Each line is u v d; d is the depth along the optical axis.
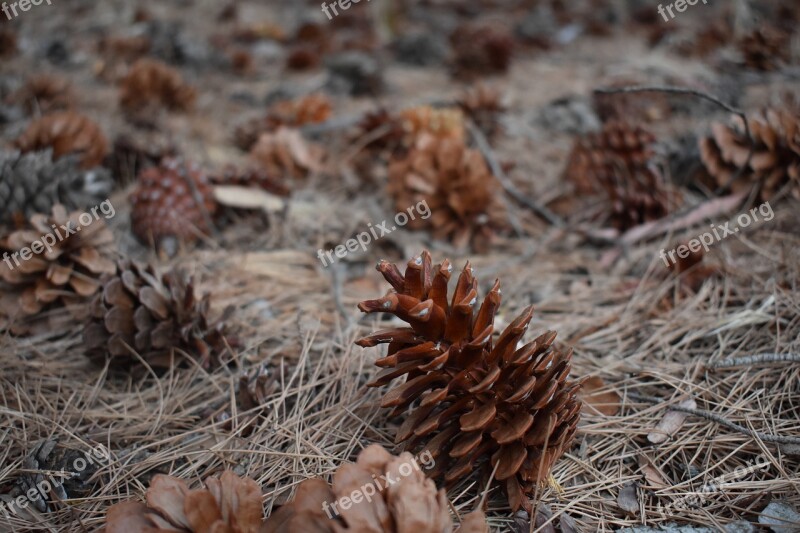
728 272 1.10
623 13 2.26
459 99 1.39
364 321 1.08
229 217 1.22
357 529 0.79
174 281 1.05
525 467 0.94
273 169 1.29
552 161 1.34
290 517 0.91
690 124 1.38
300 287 1.13
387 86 1.58
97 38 1.82
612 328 1.07
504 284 1.13
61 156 1.21
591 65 1.69
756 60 1.52
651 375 1.03
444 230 1.18
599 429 1.00
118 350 1.03
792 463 0.97
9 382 1.03
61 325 1.08
